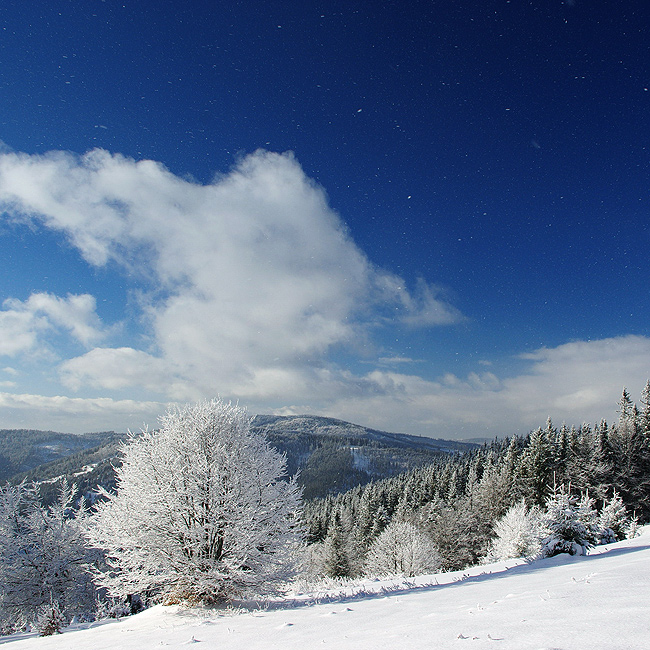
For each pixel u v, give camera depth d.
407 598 8.17
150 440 12.33
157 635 7.66
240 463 12.21
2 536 18.28
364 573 46.62
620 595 4.62
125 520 11.12
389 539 41.59
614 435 53.81
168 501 10.98
